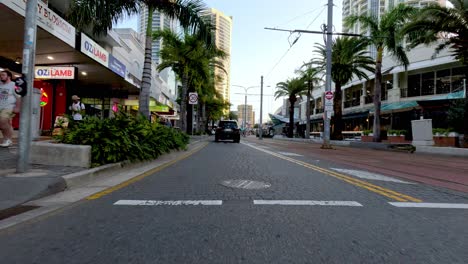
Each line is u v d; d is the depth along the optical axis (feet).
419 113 98.48
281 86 154.51
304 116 211.20
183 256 9.73
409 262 9.51
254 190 19.51
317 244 10.82
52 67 53.26
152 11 43.19
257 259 9.57
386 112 113.29
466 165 39.29
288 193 18.78
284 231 12.09
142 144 31.19
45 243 10.67
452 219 13.99
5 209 14.32
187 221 13.16
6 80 31.19
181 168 29.48
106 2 38.24
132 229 12.13
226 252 10.06
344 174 27.09
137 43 102.99
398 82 111.34
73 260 9.37
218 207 15.40
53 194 17.63
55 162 23.45
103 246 10.45
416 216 14.35
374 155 53.98
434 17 59.21
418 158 49.70
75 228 12.19
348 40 92.07
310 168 30.60
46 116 60.13
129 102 100.07
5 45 46.32
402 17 76.89
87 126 25.63
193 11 44.42
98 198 16.99
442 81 97.19
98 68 59.88
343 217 13.99
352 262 9.45
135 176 24.40
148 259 9.49
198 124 143.95
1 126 31.19
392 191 20.06
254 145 74.69
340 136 101.35
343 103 152.66
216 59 94.17
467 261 9.62
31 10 19.99
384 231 12.24
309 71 115.85
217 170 28.32
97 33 41.73
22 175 19.30
